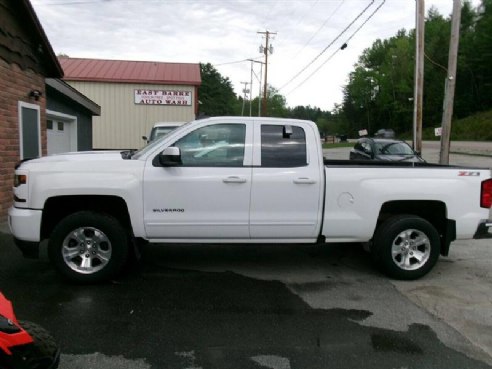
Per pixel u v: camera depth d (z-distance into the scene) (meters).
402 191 5.38
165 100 23.05
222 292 4.99
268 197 5.19
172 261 6.12
